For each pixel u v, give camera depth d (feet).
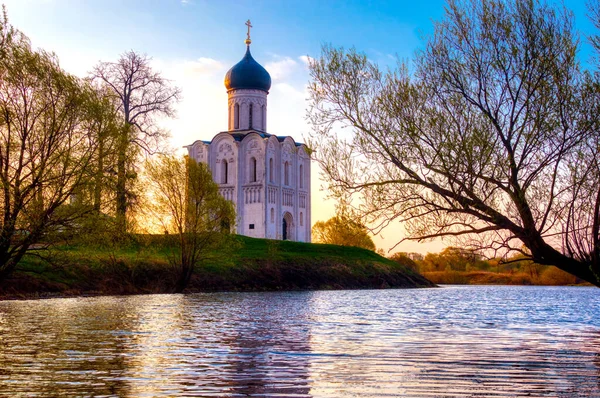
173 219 172.76
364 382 39.70
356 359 49.34
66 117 110.42
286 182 370.94
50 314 91.04
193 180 172.76
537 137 66.49
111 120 115.96
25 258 141.59
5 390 36.86
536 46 68.03
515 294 200.54
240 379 40.47
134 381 39.70
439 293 207.41
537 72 67.92
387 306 126.93
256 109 370.53
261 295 166.61
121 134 118.32
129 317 87.10
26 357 49.19
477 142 65.62
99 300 128.77
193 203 174.19
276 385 38.65
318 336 66.13
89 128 112.98
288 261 240.12
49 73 109.81
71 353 51.47
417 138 68.03
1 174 103.96
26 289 135.64
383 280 269.64
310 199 388.37
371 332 71.26
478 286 310.65
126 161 121.29
